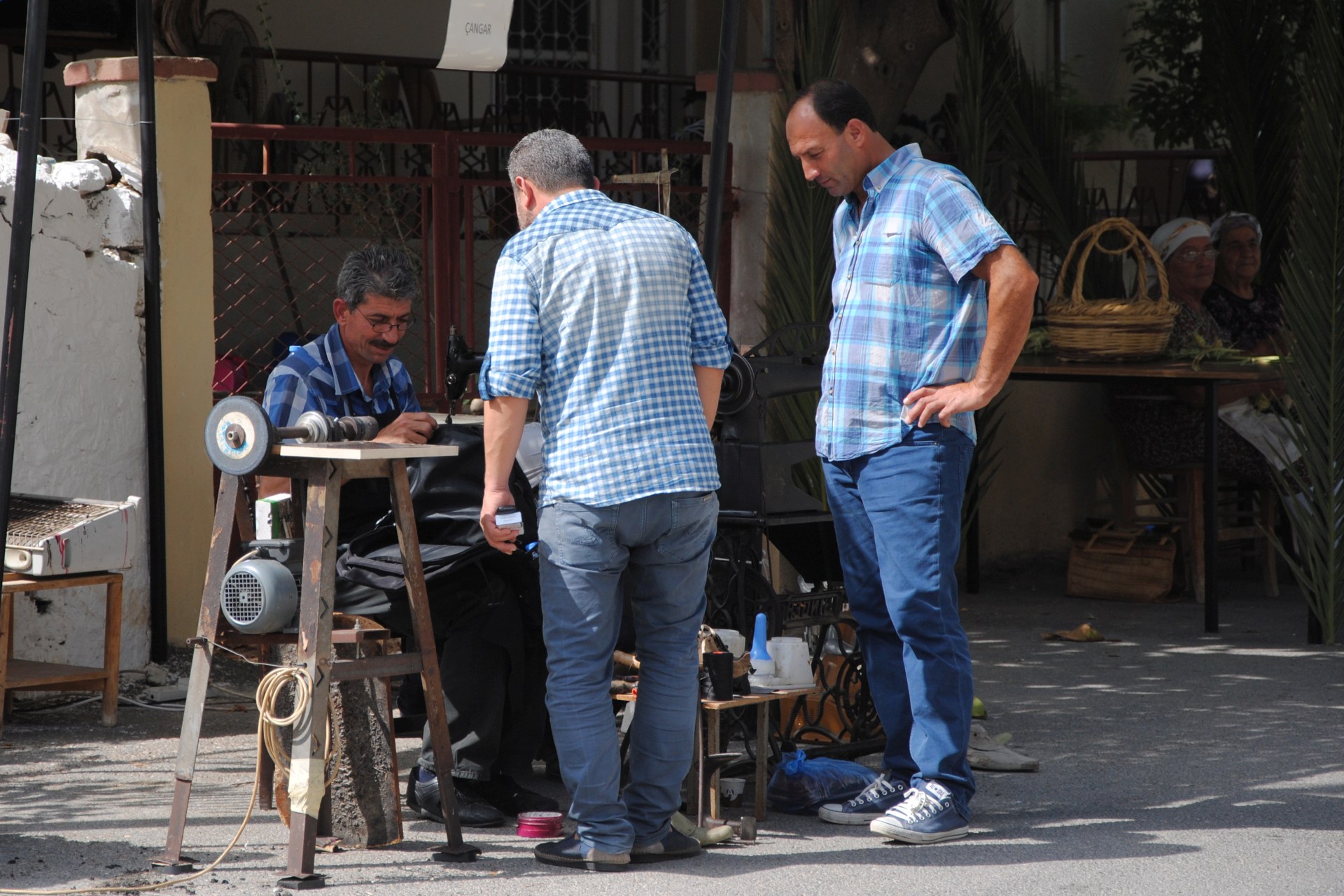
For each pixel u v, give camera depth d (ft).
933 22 90.84
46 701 61.77
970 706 45.34
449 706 45.29
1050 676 69.77
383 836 43.32
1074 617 84.58
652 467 40.19
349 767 43.09
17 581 55.93
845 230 47.44
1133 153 101.45
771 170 84.53
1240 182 101.96
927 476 44.52
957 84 92.12
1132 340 82.99
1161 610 86.89
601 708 41.16
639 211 41.93
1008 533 99.45
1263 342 94.94
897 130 121.19
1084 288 98.53
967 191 44.11
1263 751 56.03
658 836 42.34
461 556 43.52
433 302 81.46
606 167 107.24
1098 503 102.94
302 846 39.19
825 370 47.06
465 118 129.49
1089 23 131.13
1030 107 98.53
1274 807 48.44
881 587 46.96
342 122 105.19
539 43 134.92
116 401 65.62
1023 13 123.13
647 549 41.19
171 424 68.90
